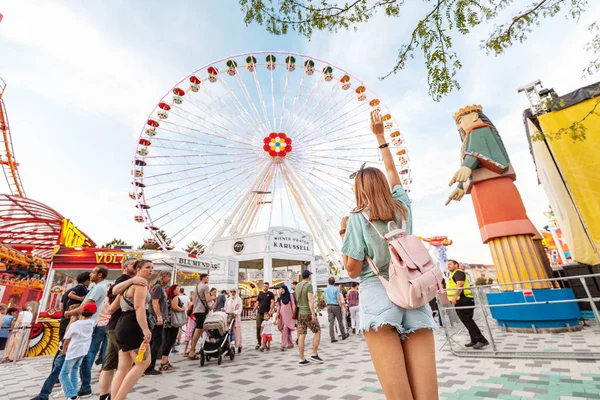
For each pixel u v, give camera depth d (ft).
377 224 5.03
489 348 18.48
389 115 80.23
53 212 51.83
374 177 5.40
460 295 19.85
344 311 34.42
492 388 11.46
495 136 27.14
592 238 21.22
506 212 25.36
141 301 10.86
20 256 58.70
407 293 4.31
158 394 13.52
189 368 19.03
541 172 29.68
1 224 56.08
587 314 25.59
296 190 82.53
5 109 58.08
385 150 6.73
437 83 9.84
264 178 81.97
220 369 18.39
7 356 24.81
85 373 14.37
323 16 11.16
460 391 11.42
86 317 13.88
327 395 12.24
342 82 79.30
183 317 19.81
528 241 24.63
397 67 11.00
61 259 35.22
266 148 78.69
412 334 4.72
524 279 23.90
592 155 21.67
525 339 20.24
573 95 22.99
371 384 13.33
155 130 71.56
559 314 21.72
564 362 14.21
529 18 10.07
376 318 4.51
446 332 18.70
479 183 27.12
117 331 10.84
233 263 68.03
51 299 34.37
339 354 21.18
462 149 28.58
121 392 9.73
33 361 24.89
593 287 25.75
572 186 22.13
